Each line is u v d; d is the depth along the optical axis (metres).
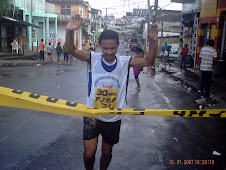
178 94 9.00
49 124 5.25
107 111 2.08
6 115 5.77
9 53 20.52
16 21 21.17
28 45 27.77
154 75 14.80
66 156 3.79
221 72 11.23
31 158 3.70
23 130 4.85
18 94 1.85
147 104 7.38
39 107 1.91
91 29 56.69
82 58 2.42
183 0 19.34
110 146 2.69
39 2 31.06
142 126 5.33
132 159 3.76
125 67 2.51
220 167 3.56
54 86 9.79
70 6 41.81
